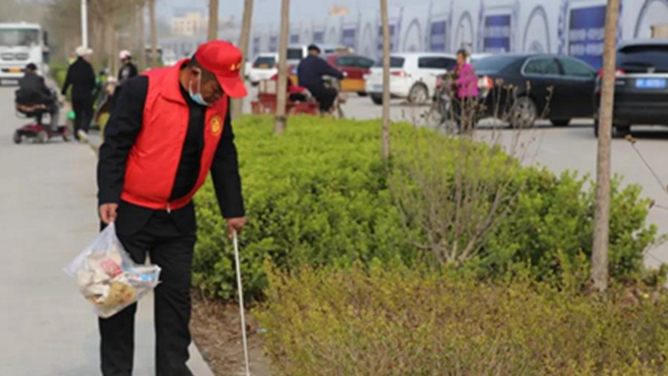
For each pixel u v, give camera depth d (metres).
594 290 6.32
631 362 4.72
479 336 4.49
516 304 5.25
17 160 17.75
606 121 6.88
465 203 7.05
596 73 23.55
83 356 6.41
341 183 8.46
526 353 4.43
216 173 5.46
